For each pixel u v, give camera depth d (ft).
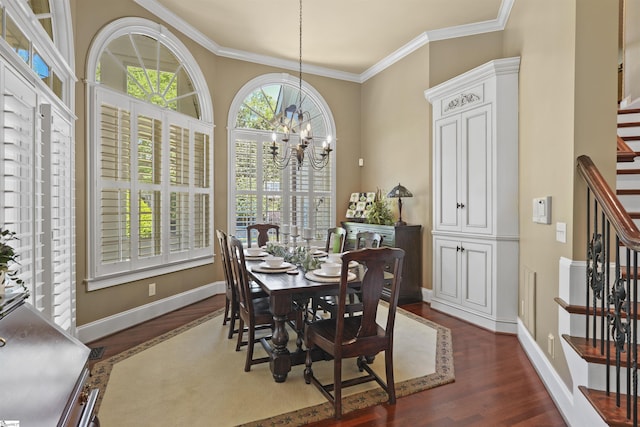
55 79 8.91
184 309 13.50
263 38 14.79
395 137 16.46
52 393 3.25
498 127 11.12
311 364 8.10
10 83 6.01
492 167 11.36
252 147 16.67
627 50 11.82
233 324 10.41
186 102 14.55
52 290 7.44
